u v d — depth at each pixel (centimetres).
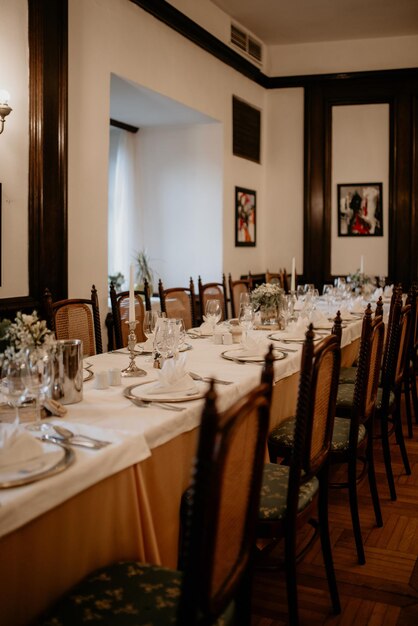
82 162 488
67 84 460
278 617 226
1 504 128
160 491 192
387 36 808
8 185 414
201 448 114
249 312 329
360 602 237
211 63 696
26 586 140
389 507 329
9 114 413
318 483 226
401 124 816
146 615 138
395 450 428
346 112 834
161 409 205
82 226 491
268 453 276
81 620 136
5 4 404
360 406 264
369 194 833
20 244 427
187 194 747
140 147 763
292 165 855
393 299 427
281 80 840
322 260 852
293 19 748
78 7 476
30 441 151
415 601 238
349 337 419
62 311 351
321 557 273
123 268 765
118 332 410
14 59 414
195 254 750
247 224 809
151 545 177
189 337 371
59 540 149
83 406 209
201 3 666
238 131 773
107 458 159
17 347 198
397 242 827
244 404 125
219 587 135
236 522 140
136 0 541
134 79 551
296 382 317
